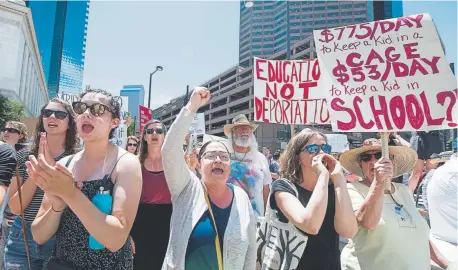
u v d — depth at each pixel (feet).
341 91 9.12
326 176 6.74
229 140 13.96
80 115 5.66
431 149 14.20
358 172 9.44
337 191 6.98
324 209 6.36
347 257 7.94
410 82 8.63
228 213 7.13
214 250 6.59
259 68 12.89
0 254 10.21
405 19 9.09
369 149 8.58
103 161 5.74
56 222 5.39
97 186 5.35
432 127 8.17
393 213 7.62
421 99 8.45
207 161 7.29
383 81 8.85
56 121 8.32
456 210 7.80
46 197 5.69
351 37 9.43
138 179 5.56
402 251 7.31
